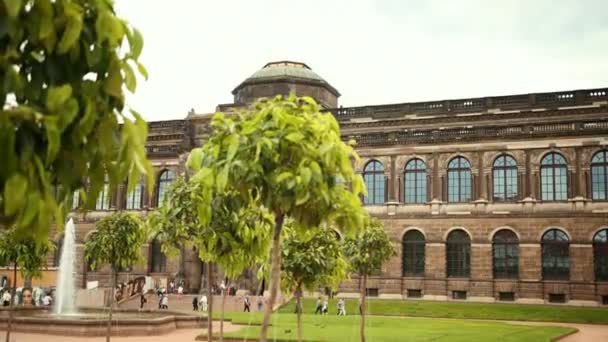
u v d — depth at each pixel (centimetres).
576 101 6438
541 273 5828
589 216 5759
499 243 6028
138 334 3584
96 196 515
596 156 5841
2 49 460
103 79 500
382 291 6231
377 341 3250
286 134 881
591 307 5484
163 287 6681
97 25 486
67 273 6569
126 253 2764
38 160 444
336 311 5512
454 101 6875
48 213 454
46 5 458
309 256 2050
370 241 2905
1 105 446
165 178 7500
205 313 4534
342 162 896
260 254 1425
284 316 4844
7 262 2933
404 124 6912
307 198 860
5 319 3622
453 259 6150
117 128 510
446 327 4084
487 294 5947
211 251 1758
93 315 4244
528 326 4312
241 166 867
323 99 8006
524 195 5981
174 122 7912
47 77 479
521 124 6069
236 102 7969
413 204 6331
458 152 6266
